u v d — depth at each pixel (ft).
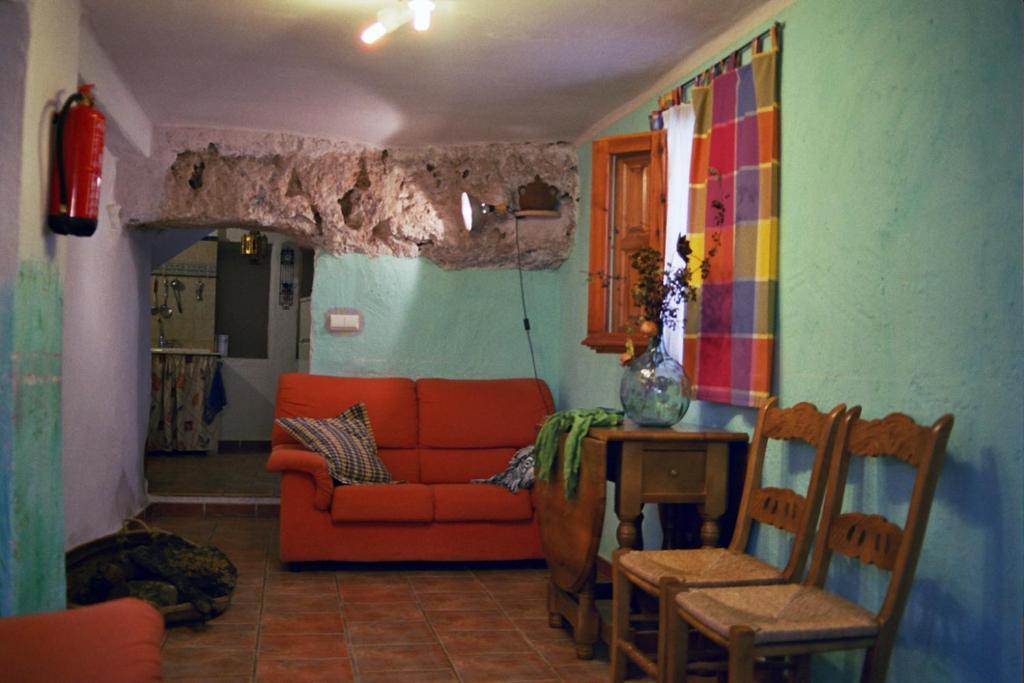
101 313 17.07
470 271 20.71
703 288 12.52
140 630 5.66
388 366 20.39
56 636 5.44
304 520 16.57
